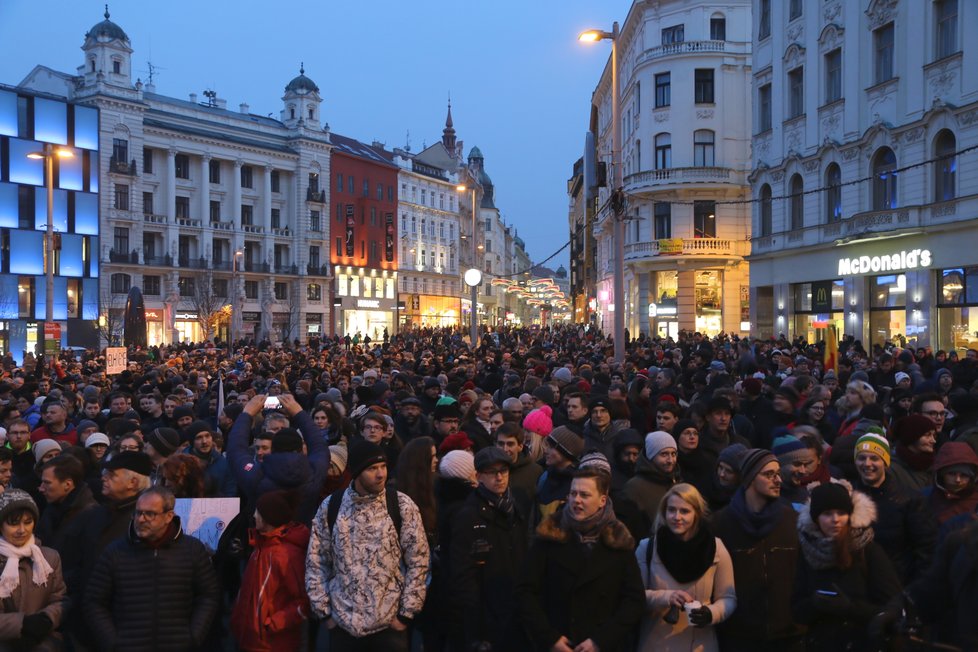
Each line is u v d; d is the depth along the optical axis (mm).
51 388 15023
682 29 46750
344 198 89438
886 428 9211
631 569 4902
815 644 4941
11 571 5262
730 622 5156
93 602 5348
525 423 8484
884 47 29266
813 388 9984
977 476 5699
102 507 6094
